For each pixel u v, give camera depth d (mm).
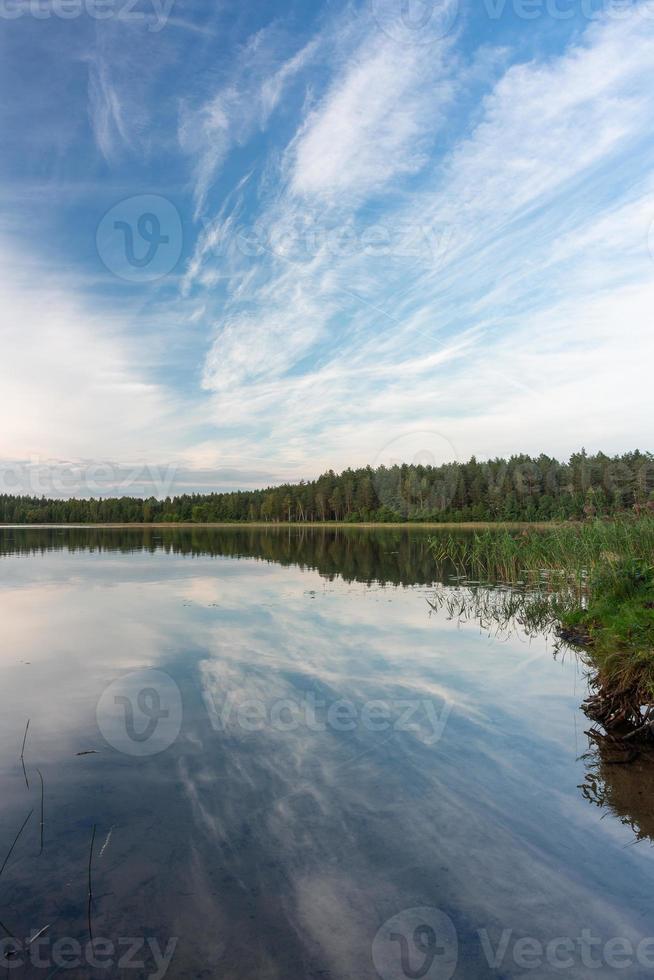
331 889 2291
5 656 5555
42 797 2969
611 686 4066
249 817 2791
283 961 1937
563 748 3564
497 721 3975
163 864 2445
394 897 2248
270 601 8602
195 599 8758
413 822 2752
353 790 3041
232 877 2363
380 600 8742
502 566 11852
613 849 2553
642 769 3293
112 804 2902
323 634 6473
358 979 1864
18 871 2400
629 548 7270
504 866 2428
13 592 9484
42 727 3842
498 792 3029
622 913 2166
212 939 2043
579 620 6719
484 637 6410
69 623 7012
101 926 2107
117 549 19922
